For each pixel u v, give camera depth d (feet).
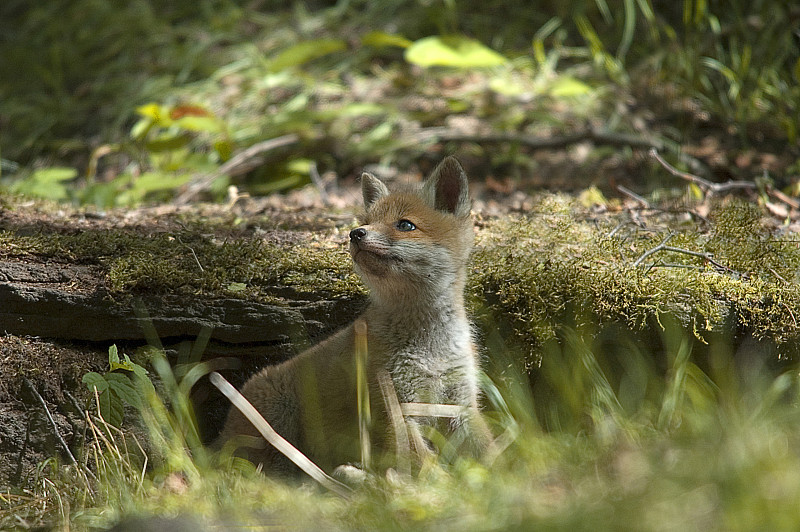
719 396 28.89
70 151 62.34
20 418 29.50
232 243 34.32
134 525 19.44
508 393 30.40
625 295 30.48
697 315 30.22
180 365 30.45
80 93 67.36
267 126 56.90
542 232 35.42
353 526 20.53
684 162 51.34
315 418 28.27
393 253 27.43
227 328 30.91
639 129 55.67
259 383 29.25
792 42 58.80
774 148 53.62
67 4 76.13
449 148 56.59
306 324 31.22
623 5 64.90
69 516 23.56
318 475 24.98
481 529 18.84
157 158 56.34
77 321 30.50
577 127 56.75
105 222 37.91
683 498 18.16
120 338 30.73
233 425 29.32
